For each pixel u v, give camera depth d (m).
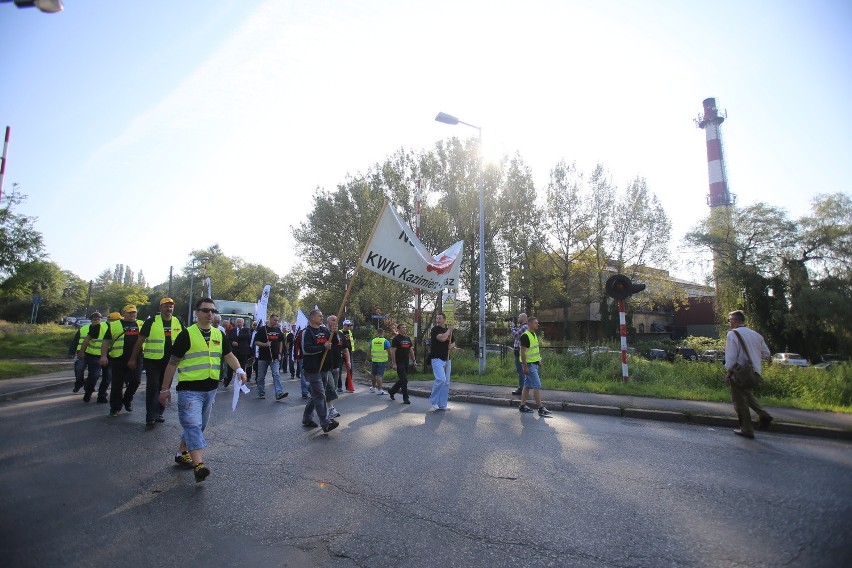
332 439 6.64
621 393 11.05
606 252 35.88
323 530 3.67
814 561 3.19
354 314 29.36
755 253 34.59
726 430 7.70
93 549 3.31
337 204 32.25
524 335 9.17
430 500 4.31
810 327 31.92
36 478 4.80
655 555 3.28
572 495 4.46
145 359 7.36
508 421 8.18
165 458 5.60
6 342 27.38
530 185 29.92
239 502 4.24
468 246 28.14
